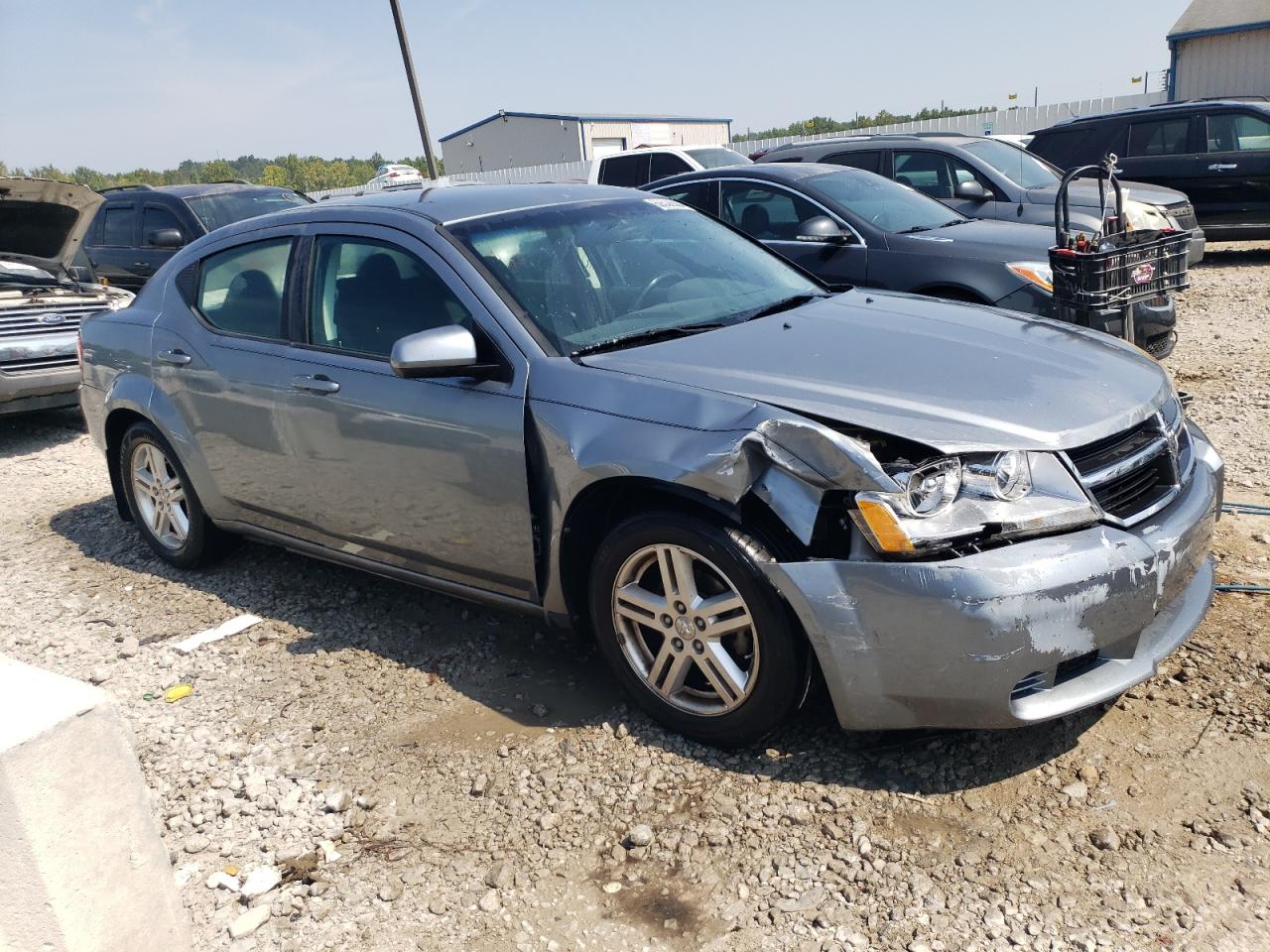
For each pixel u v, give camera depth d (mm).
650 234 4227
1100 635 2736
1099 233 5266
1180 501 3082
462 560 3703
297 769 3381
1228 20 22406
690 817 2914
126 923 2143
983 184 9727
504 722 3518
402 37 20328
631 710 3486
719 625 3047
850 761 3070
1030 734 3109
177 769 3449
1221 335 8438
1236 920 2377
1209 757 2918
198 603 4812
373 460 3822
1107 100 24359
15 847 1980
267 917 2709
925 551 2705
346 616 4496
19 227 8727
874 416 2855
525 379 3389
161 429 4816
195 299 4727
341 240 4105
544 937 2562
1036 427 2828
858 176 7723
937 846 2703
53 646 4488
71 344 8367
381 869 2865
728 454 2869
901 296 4227
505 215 3996
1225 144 12523
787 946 2449
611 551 3221
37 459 7945
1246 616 3629
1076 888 2520
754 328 3611
